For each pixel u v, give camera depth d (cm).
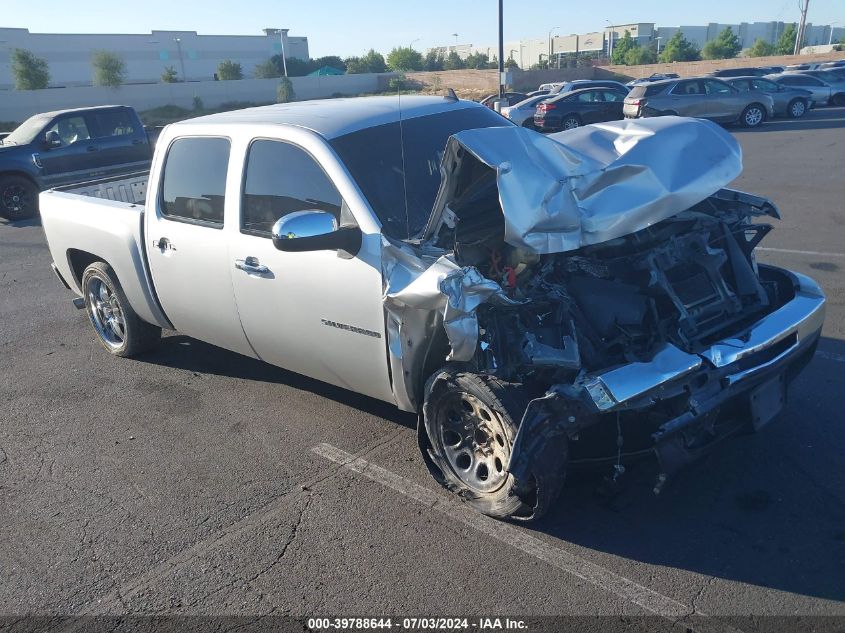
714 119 2089
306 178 413
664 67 5291
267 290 432
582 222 347
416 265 346
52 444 481
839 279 683
